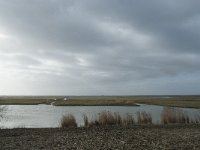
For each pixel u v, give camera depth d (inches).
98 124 937.5
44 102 4124.0
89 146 546.3
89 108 2763.3
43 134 725.3
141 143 568.7
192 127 834.2
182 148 514.0
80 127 853.2
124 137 646.5
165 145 543.2
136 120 1093.8
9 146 558.6
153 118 1475.1
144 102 3895.2
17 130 808.9
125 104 3412.9
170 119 1004.6
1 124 1273.4
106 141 599.2
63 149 522.0
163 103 3580.2
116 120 958.4
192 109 2450.8
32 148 534.9
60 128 842.8
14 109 2603.3
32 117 1713.8
